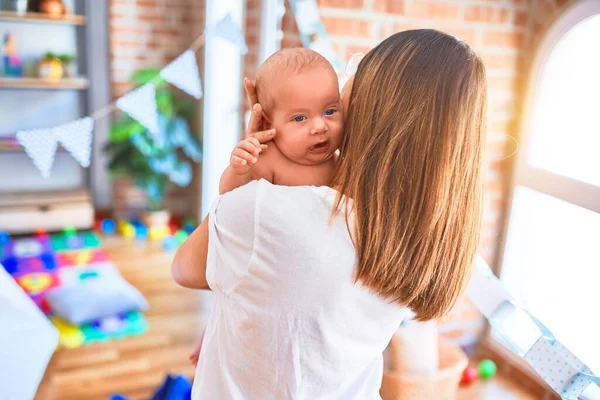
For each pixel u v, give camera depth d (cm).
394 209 72
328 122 81
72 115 428
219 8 354
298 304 73
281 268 71
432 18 219
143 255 375
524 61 239
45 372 168
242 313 75
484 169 77
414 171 72
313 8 198
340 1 203
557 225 228
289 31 226
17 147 395
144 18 404
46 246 382
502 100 241
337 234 73
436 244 74
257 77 85
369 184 72
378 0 208
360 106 75
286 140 82
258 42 298
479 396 235
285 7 228
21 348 147
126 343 261
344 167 76
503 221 254
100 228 422
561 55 223
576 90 218
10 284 164
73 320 271
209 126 397
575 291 220
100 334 267
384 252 72
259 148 81
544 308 233
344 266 72
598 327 211
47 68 392
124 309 286
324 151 83
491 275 134
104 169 430
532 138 237
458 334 263
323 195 74
